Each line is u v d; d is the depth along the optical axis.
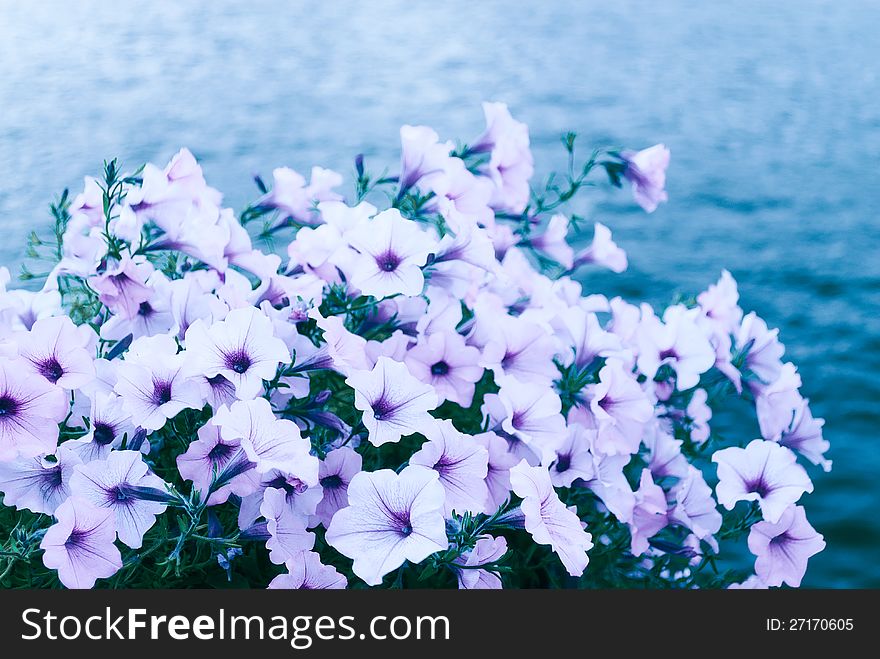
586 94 12.55
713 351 2.46
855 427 5.45
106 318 2.24
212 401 1.81
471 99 11.70
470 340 2.24
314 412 1.97
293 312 2.06
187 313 1.97
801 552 2.20
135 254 2.15
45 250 4.05
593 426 2.27
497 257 2.70
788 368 2.57
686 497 2.32
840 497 4.76
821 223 8.62
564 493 2.26
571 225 3.03
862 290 7.24
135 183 2.25
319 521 1.93
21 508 1.77
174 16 15.64
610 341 2.34
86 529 1.64
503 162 2.74
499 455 1.99
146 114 9.12
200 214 2.25
